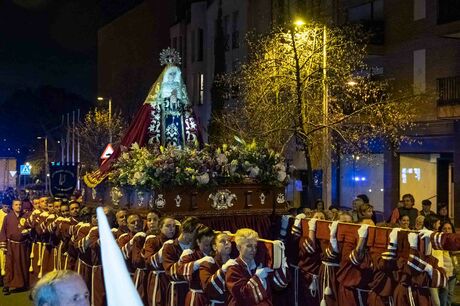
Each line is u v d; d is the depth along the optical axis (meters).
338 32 22.33
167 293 8.15
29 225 13.52
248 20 33.31
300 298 8.80
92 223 10.25
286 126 19.84
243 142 9.74
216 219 8.93
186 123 10.84
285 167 9.53
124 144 10.69
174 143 10.65
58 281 2.57
